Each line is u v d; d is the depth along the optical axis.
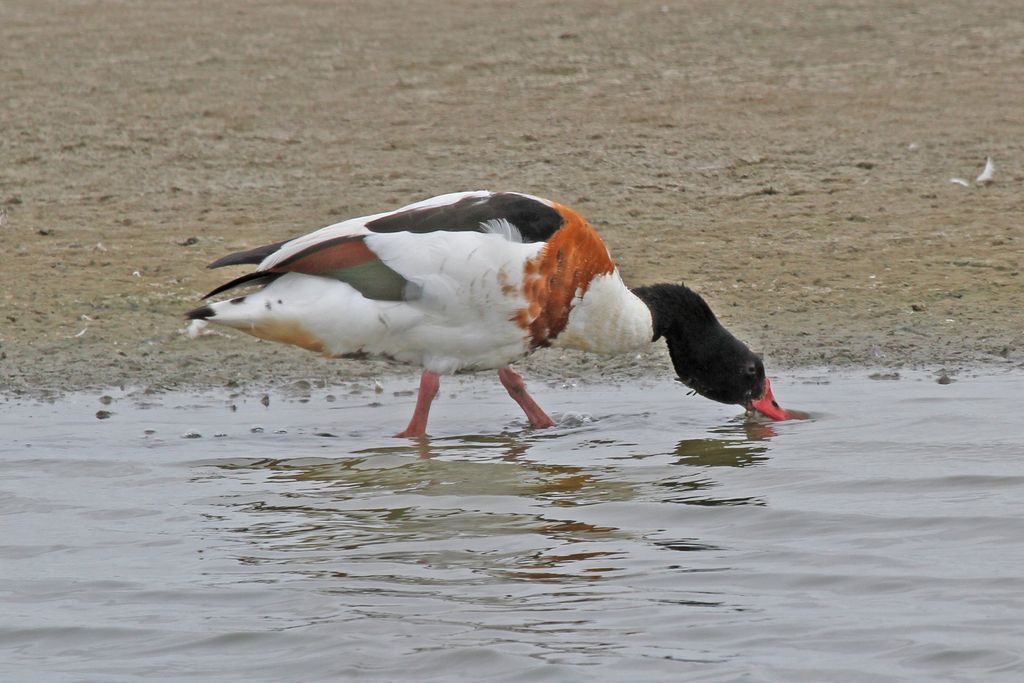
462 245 11.21
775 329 14.96
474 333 11.49
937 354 14.13
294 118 22.97
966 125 21.77
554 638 7.57
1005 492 9.93
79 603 8.17
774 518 9.46
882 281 16.16
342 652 7.46
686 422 12.30
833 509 9.64
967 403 12.45
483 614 7.90
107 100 24.03
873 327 14.94
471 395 13.32
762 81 24.78
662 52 26.95
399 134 22.03
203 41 28.44
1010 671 7.12
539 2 31.97
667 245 17.30
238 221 18.22
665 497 9.99
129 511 9.84
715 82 24.77
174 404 12.94
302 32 29.19
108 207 18.88
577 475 10.62
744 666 7.20
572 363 14.28
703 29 28.83
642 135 21.72
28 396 13.16
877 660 7.25
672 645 7.46
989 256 16.72
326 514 9.71
